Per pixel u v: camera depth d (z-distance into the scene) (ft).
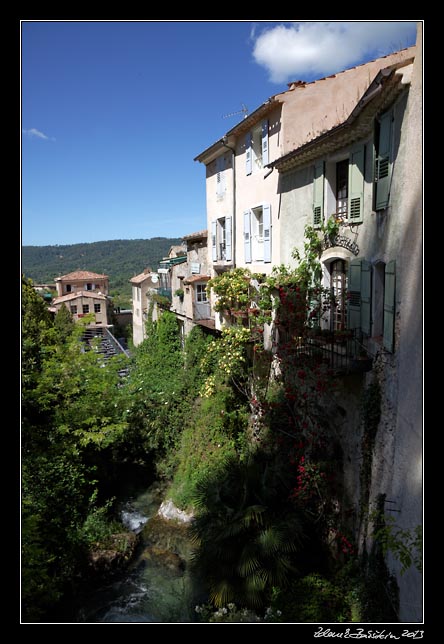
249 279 47.98
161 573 35.86
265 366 44.04
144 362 76.54
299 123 40.37
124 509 46.19
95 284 189.67
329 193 31.86
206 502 33.06
